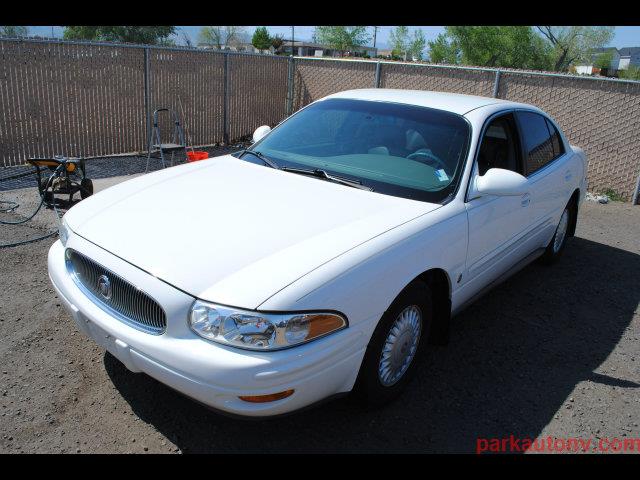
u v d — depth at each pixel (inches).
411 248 115.3
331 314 98.8
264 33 2642.7
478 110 156.8
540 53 1898.4
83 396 124.3
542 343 161.6
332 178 140.0
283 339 93.4
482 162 147.6
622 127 343.9
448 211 129.7
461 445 115.9
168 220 117.0
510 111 169.5
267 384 92.4
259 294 94.1
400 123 154.7
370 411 123.6
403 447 114.0
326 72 484.4
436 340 140.7
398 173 139.9
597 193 362.6
